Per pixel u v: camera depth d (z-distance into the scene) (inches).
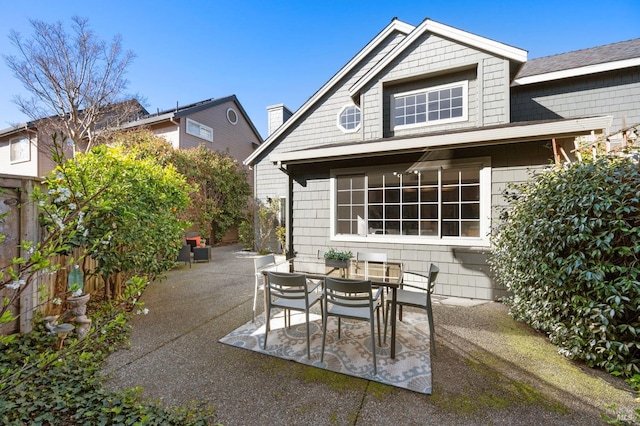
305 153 210.2
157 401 80.4
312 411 77.5
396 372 95.7
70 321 116.0
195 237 376.5
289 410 77.9
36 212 115.0
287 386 88.7
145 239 147.1
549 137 152.9
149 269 156.6
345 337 123.0
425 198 195.0
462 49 207.9
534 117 253.6
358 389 87.1
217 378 92.7
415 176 198.4
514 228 133.3
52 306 127.3
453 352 108.9
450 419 74.2
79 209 72.1
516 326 133.3
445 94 217.8
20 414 69.7
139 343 117.4
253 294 189.2
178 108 551.5
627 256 90.0
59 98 378.6
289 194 238.5
